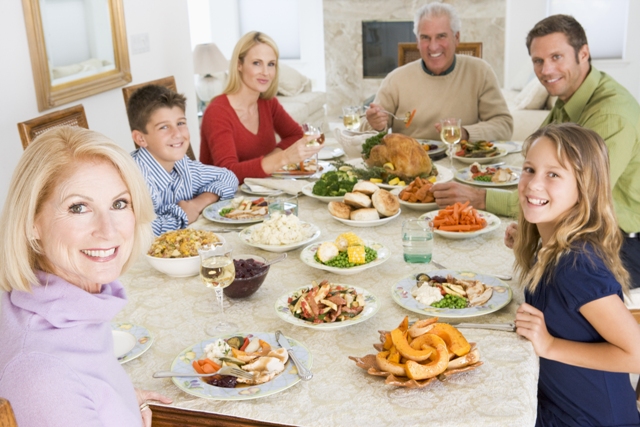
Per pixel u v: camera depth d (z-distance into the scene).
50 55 3.51
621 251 2.15
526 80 6.43
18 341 0.86
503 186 2.37
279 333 1.32
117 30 4.11
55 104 3.53
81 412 0.86
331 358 1.28
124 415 0.93
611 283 1.30
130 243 0.98
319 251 1.71
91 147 0.91
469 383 1.17
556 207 1.37
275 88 3.05
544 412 1.44
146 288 1.64
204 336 1.39
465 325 1.38
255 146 2.99
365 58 8.19
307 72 8.62
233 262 1.49
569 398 1.40
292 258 1.81
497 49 7.44
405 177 2.39
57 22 3.56
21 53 3.31
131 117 2.25
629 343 1.28
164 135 2.24
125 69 4.24
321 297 1.42
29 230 0.89
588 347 1.32
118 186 0.94
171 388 1.20
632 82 7.03
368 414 1.09
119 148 0.95
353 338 1.35
